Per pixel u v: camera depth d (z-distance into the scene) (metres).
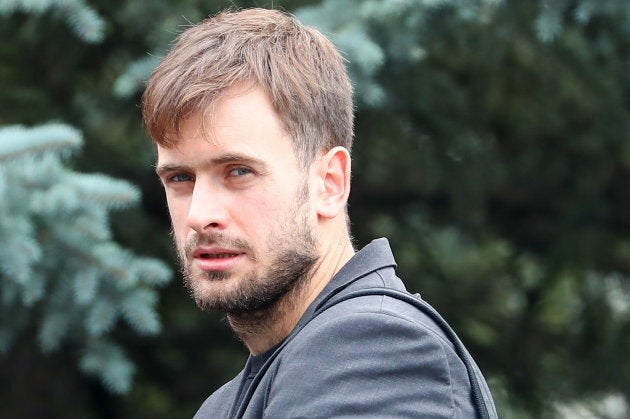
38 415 17.08
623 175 18.66
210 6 14.94
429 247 17.67
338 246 6.07
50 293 13.19
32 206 12.30
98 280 13.08
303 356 5.41
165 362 17.64
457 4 13.38
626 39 15.43
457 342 5.67
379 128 16.58
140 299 13.24
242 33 5.88
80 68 15.96
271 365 5.69
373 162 17.25
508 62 16.64
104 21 14.69
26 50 15.86
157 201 17.06
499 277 17.91
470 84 17.17
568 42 15.85
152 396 17.73
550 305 19.36
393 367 5.29
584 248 19.00
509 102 17.58
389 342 5.34
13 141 12.43
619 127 17.56
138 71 13.80
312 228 5.86
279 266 5.73
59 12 13.57
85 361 13.79
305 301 5.91
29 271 12.12
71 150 13.56
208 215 5.63
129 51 15.62
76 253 12.88
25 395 16.92
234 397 6.15
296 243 5.77
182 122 5.62
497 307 17.75
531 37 15.48
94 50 15.69
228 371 17.81
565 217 19.06
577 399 19.03
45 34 15.38
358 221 18.27
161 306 16.92
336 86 6.09
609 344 19.22
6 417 16.94
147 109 5.75
